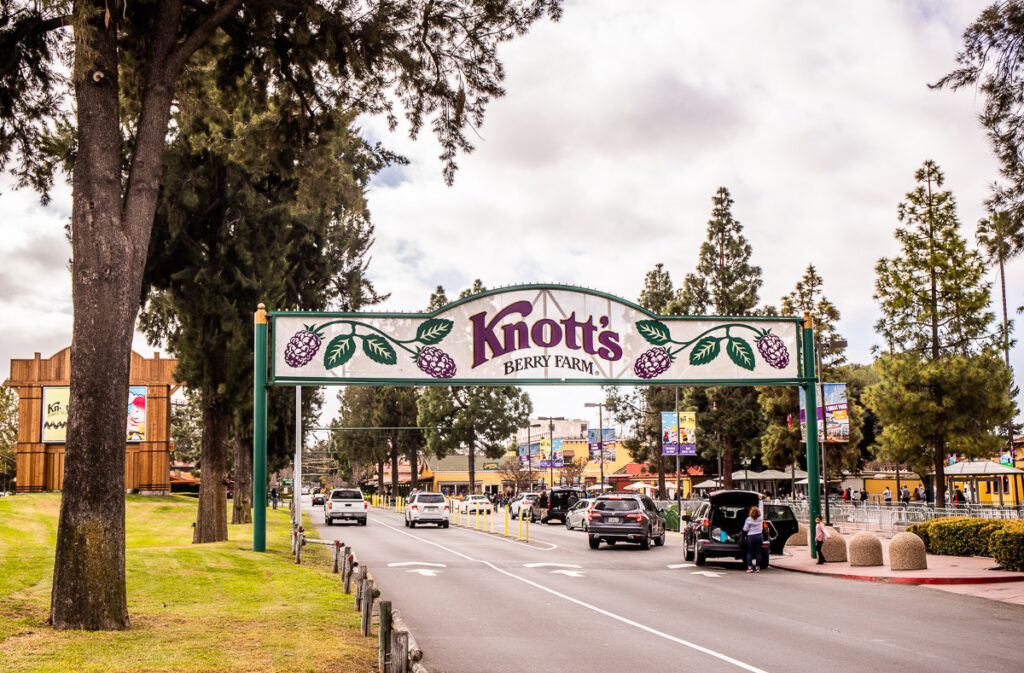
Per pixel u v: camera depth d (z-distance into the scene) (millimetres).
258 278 29703
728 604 16031
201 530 28594
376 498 97625
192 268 27906
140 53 15086
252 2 14703
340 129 17578
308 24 15086
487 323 25359
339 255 42406
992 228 16391
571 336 25500
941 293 35469
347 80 16672
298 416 35188
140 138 12398
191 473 96938
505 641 12016
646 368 25609
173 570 17438
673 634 12648
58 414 54719
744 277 57844
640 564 24516
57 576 11125
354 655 10133
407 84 16453
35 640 10078
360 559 24891
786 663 10469
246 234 28938
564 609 15266
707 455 61938
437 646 11609
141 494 54969
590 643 11875
